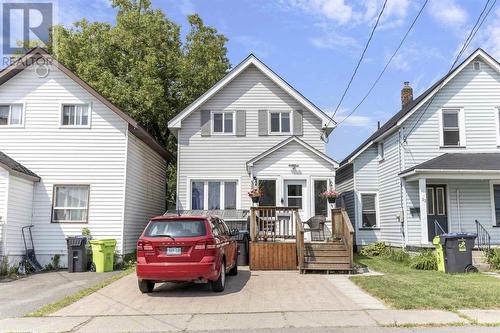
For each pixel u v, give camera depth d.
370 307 8.70
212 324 7.55
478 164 17.28
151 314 8.34
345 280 12.18
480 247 17.09
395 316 7.93
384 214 20.89
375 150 22.00
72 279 13.30
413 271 14.20
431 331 6.96
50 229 16.39
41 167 16.75
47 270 15.65
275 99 20.78
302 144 18.14
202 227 10.02
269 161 18.12
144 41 27.45
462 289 10.28
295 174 18.05
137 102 25.80
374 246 19.92
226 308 8.74
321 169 18.11
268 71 20.48
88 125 17.03
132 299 9.75
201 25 29.89
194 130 20.47
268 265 14.49
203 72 27.72
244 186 20.06
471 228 18.61
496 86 19.41
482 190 18.89
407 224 18.44
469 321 7.53
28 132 16.91
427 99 19.00
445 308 8.51
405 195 18.66
